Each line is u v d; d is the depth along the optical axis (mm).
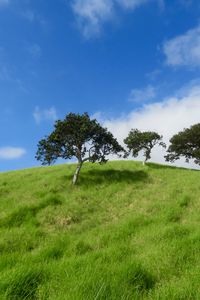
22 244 14172
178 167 48906
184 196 24047
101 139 35125
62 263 8242
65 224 19453
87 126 33719
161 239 11773
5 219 19391
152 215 19344
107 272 6934
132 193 29172
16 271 7125
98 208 24031
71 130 33500
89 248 11891
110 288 6031
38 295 6367
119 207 24453
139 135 46906
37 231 16578
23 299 6145
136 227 15289
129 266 7254
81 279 6555
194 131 55000
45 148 34031
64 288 6320
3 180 34625
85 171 36938
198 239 10188
